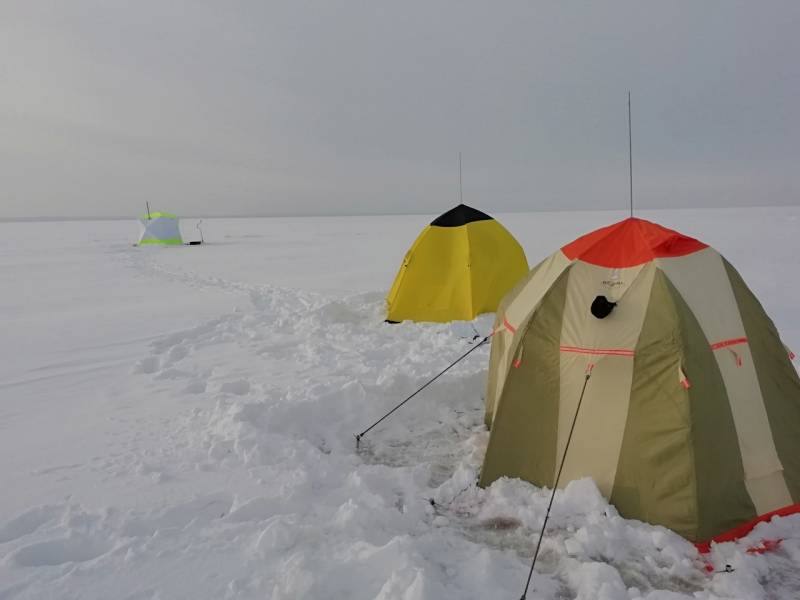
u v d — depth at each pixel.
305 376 5.66
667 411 2.99
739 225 29.27
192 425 4.41
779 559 2.70
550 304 3.52
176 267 17.22
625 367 3.15
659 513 2.95
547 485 3.32
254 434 3.98
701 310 3.25
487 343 6.61
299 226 53.06
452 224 8.13
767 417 3.19
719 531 2.88
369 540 2.81
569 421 3.30
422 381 5.03
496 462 3.48
